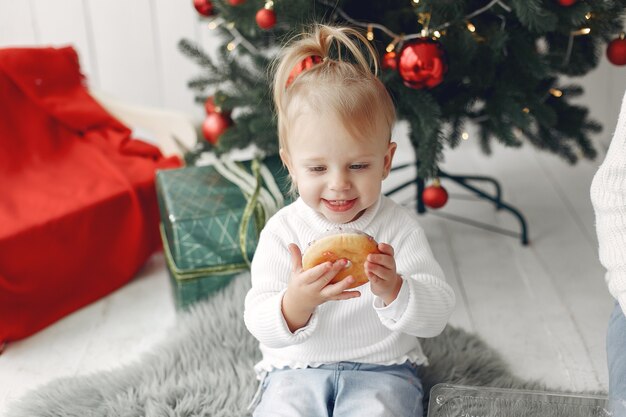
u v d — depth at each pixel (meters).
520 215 2.01
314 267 1.03
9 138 1.96
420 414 1.20
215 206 1.65
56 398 1.42
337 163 1.09
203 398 1.39
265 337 1.13
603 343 1.60
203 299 1.70
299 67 1.20
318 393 1.17
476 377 1.44
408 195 2.34
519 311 1.73
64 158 2.00
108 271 1.85
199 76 2.04
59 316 1.76
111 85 2.67
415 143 1.91
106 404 1.39
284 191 1.70
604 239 1.03
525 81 1.76
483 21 1.70
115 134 2.09
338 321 1.18
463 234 2.10
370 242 1.05
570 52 1.76
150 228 1.94
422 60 1.53
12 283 1.65
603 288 1.81
